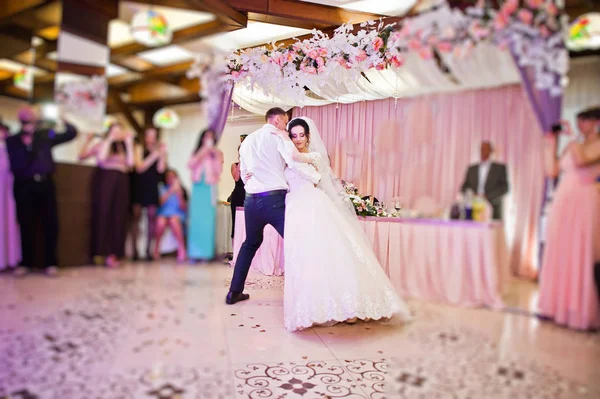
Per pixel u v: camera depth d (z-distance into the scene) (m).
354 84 2.37
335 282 2.10
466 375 1.35
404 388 1.45
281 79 2.37
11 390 1.39
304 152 2.37
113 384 1.46
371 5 2.33
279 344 2.00
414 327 1.59
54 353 1.53
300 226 2.18
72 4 1.64
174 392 1.46
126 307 1.74
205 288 1.99
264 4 2.18
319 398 1.55
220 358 1.74
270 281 2.27
